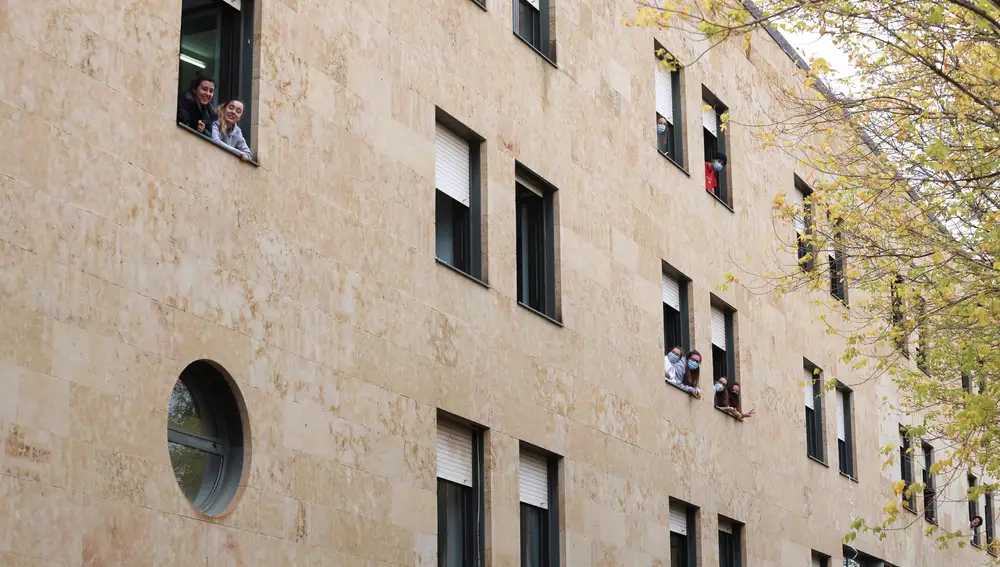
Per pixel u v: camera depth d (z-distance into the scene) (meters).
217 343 15.53
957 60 18.91
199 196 15.56
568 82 23.98
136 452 14.29
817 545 32.09
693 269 27.73
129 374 14.34
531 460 21.88
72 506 13.48
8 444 12.93
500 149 21.77
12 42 13.51
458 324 19.98
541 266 23.06
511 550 20.62
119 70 14.72
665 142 27.81
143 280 14.66
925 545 39.75
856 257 21.31
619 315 24.62
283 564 16.06
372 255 18.28
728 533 28.19
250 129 16.69
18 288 13.24
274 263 16.53
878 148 20.38
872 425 36.69
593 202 24.28
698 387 27.23
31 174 13.53
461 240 21.00
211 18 16.80
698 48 29.20
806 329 33.09
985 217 20.03
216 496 15.66
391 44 19.33
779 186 32.59
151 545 14.32
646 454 24.84
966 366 21.41
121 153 14.60
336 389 17.28
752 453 29.23
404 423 18.48
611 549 23.28
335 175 17.80
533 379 21.70
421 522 18.55
